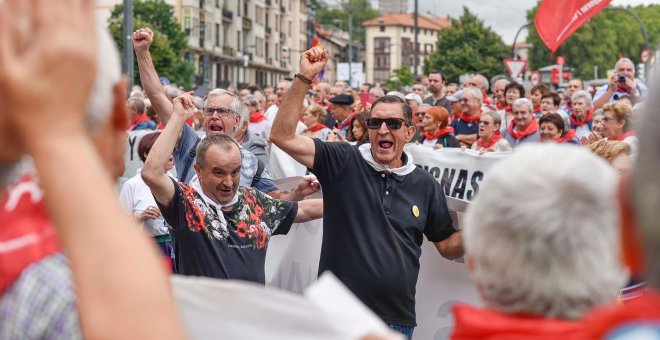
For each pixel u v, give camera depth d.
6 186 1.52
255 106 13.59
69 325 1.42
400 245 4.98
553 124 9.79
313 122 11.88
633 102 11.57
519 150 1.97
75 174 1.31
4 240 1.48
